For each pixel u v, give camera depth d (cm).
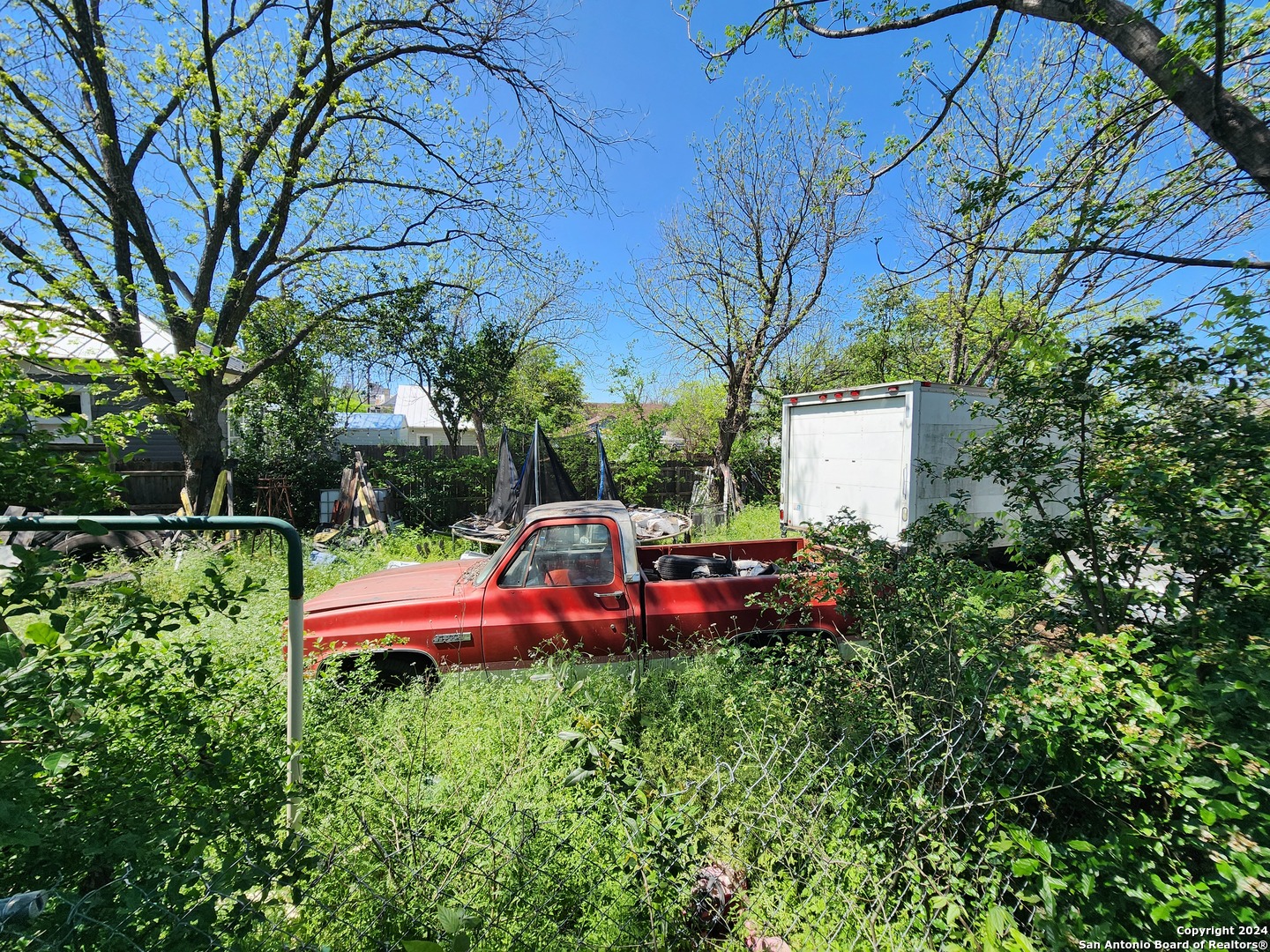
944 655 249
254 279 1058
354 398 1670
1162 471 260
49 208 874
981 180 371
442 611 389
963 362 1102
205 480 1012
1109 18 312
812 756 246
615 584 405
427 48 1030
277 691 276
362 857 186
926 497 700
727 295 1478
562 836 190
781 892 205
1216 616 247
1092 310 591
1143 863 179
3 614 154
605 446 1625
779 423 1712
